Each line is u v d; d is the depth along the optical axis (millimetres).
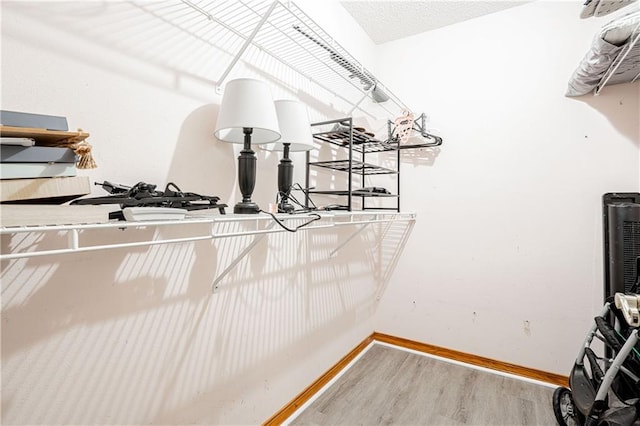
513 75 1946
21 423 713
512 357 1938
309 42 1394
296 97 1601
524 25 1918
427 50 2248
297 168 1619
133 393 918
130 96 904
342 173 2027
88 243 815
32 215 519
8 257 463
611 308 1336
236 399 1254
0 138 520
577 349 1762
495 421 1498
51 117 615
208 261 1135
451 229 2146
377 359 2123
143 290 939
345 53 1423
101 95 841
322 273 1791
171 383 1019
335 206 1578
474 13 2027
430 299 2217
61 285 770
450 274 2145
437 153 2197
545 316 1848
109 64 857
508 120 1960
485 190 2031
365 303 2268
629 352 1051
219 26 1168
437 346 2184
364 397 1685
